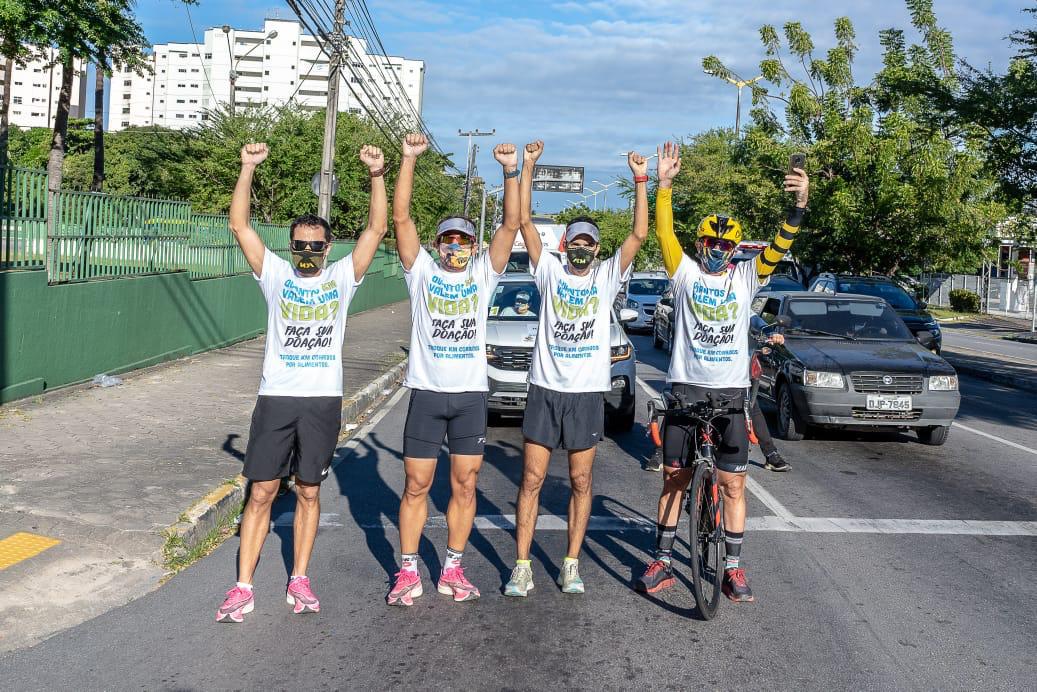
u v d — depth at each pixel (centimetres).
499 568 584
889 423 1007
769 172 3366
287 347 480
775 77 3394
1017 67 2272
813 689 417
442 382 504
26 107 16062
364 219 3769
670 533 548
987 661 452
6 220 1001
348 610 504
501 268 509
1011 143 2295
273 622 484
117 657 437
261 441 479
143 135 5512
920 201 3011
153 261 1395
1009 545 658
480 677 422
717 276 522
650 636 475
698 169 5525
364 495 766
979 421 1280
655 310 2262
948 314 4594
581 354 514
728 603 528
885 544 652
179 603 509
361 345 1980
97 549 584
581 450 524
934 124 2434
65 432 876
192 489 686
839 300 1190
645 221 522
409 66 14025
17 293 998
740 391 525
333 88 1950
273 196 3672
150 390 1144
